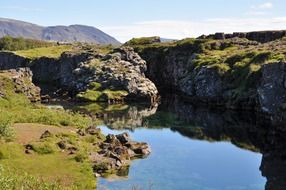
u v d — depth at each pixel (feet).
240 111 394.93
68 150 197.88
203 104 453.17
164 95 542.57
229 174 194.80
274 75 333.42
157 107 430.61
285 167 208.13
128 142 234.79
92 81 513.86
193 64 540.11
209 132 297.94
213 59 511.40
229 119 352.49
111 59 576.20
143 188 168.55
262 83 351.46
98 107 422.41
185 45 626.23
